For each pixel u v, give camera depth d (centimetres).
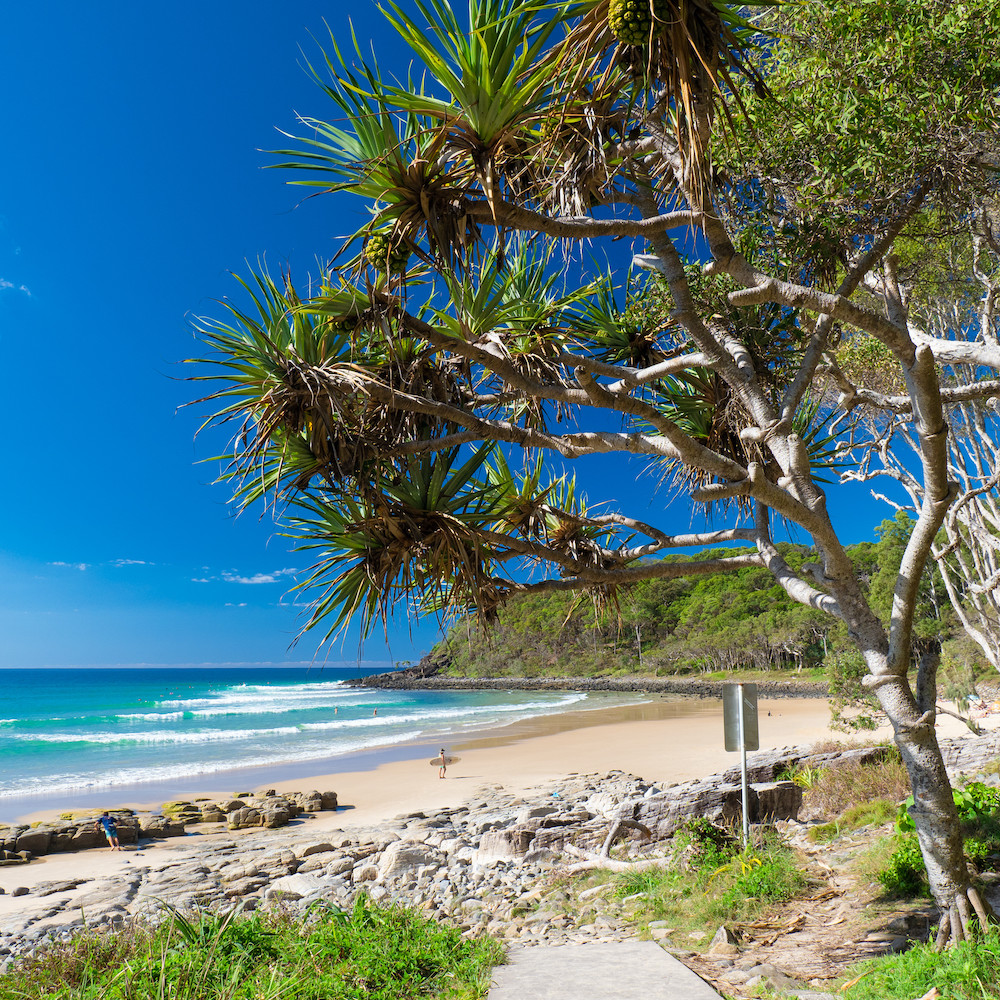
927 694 417
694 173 322
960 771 1003
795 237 465
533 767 2452
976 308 731
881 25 429
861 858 662
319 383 413
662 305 552
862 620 425
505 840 1044
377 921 553
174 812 1875
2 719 5278
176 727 4734
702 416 570
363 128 346
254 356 429
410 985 448
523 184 420
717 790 953
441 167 348
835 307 360
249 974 461
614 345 568
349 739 3809
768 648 7762
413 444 447
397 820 1708
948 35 399
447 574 481
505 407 566
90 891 1215
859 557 5462
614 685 8669
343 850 1394
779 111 443
